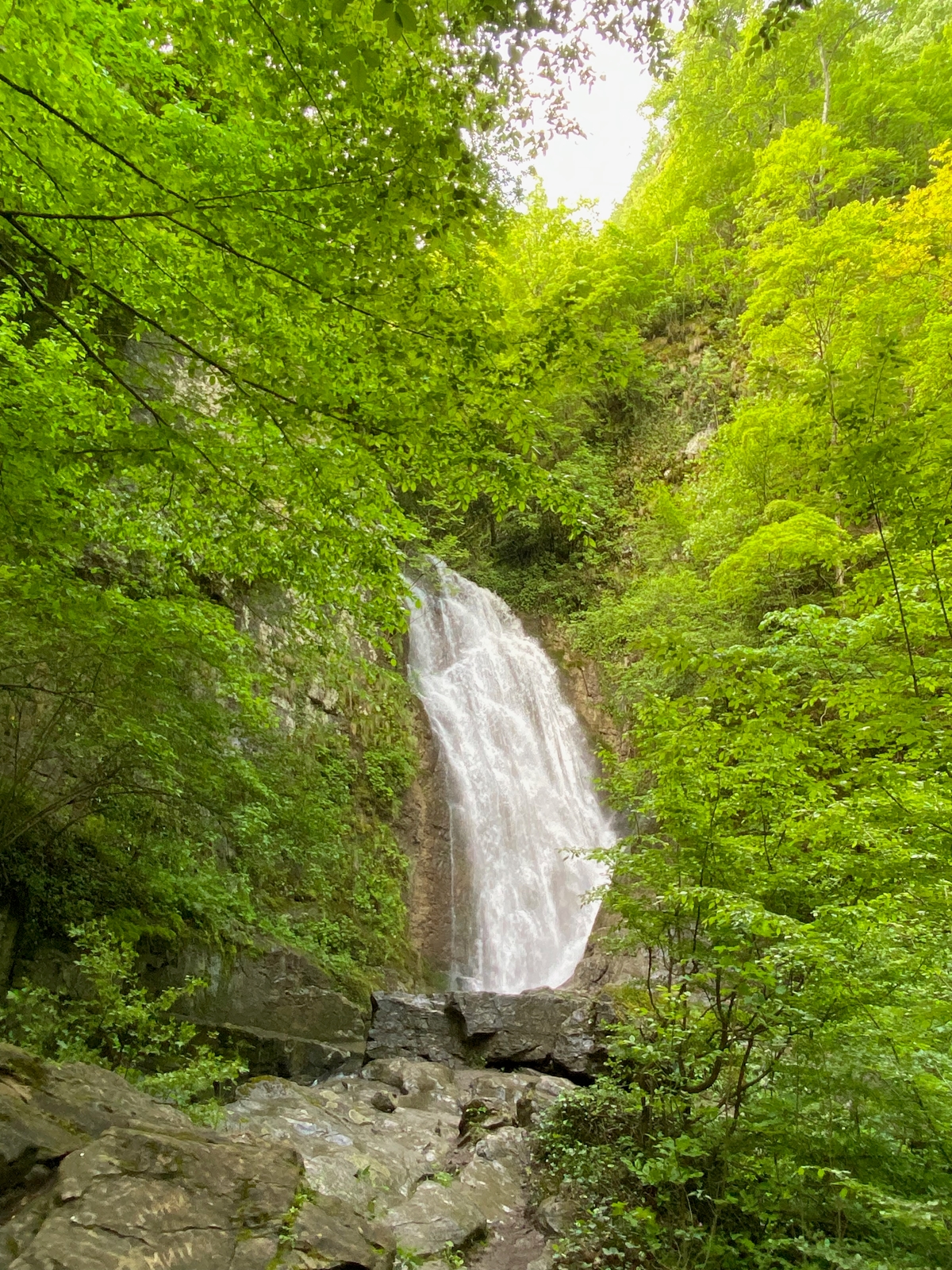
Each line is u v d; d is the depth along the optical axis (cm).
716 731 526
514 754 2047
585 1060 942
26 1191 296
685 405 2703
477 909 1692
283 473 581
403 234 446
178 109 466
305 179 415
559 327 486
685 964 582
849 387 505
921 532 461
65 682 731
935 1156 418
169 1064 696
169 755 716
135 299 565
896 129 2439
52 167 459
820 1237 410
